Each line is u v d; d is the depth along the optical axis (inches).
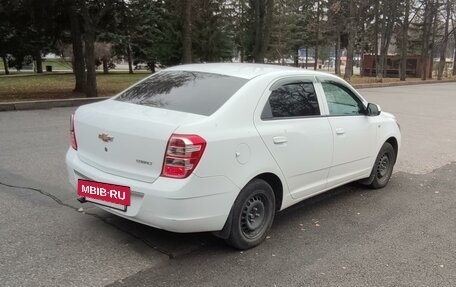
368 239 185.3
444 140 428.1
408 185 268.8
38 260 154.1
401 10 1728.6
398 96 944.9
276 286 144.7
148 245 168.9
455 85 1558.8
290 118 183.8
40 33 753.6
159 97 174.7
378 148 245.4
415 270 159.6
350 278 151.9
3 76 1378.0
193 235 179.2
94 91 645.9
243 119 163.6
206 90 171.9
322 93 205.6
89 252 161.3
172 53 1234.6
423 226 202.5
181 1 823.1
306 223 200.7
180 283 143.6
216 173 151.6
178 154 144.6
